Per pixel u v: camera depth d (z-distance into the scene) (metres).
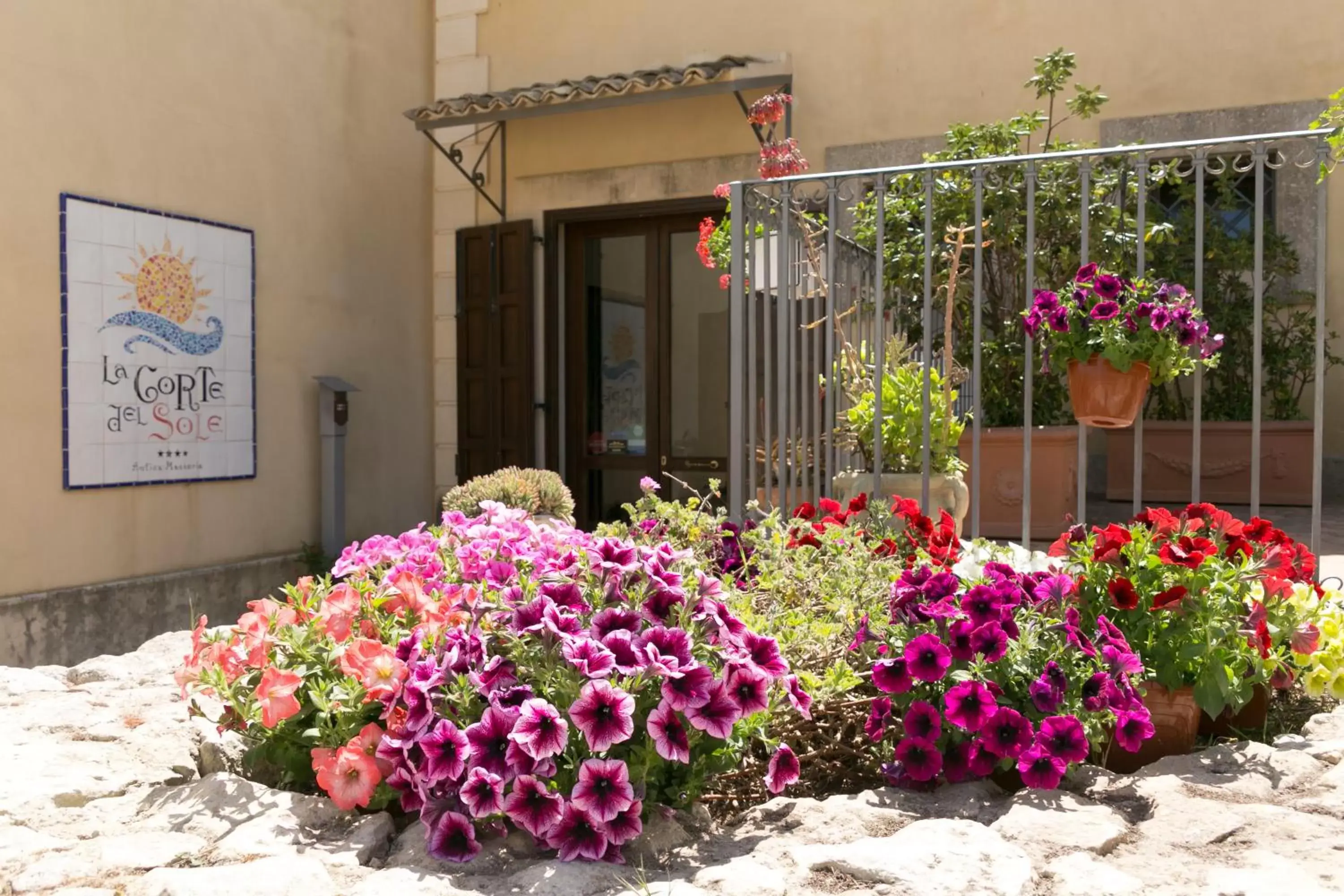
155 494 6.96
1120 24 7.44
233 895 1.62
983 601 2.33
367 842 1.90
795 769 2.14
